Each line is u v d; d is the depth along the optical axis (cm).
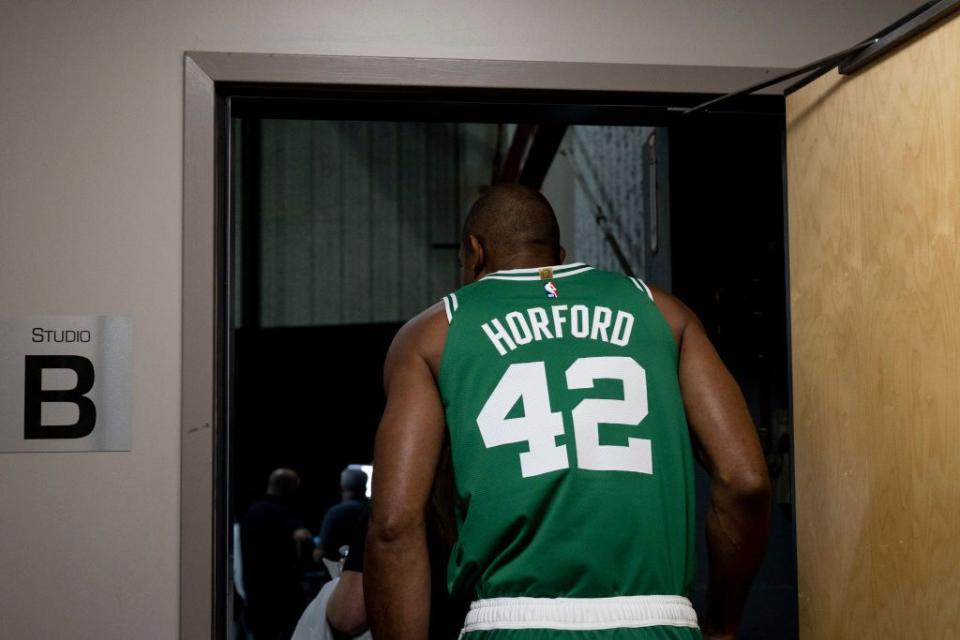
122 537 193
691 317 172
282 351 832
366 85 206
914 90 166
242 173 876
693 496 159
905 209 168
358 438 834
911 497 166
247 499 818
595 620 146
